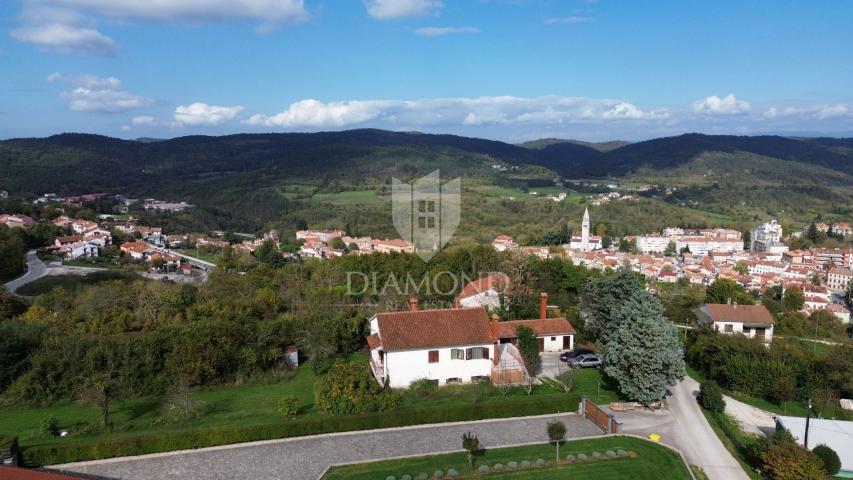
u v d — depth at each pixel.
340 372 41.56
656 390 42.69
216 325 50.62
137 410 42.62
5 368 44.56
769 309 86.31
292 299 71.25
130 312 61.94
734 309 69.75
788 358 50.59
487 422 39.78
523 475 32.31
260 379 49.34
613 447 36.09
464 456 34.47
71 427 38.75
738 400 47.75
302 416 40.12
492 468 32.94
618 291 54.94
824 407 45.53
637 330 43.84
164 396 45.50
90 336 50.62
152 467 33.06
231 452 34.97
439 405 41.38
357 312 62.38
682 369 43.56
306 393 46.47
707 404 43.69
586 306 60.19
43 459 32.84
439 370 46.22
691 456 35.84
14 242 114.50
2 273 106.56
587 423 40.03
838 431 36.53
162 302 64.56
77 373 45.38
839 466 32.81
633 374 43.44
